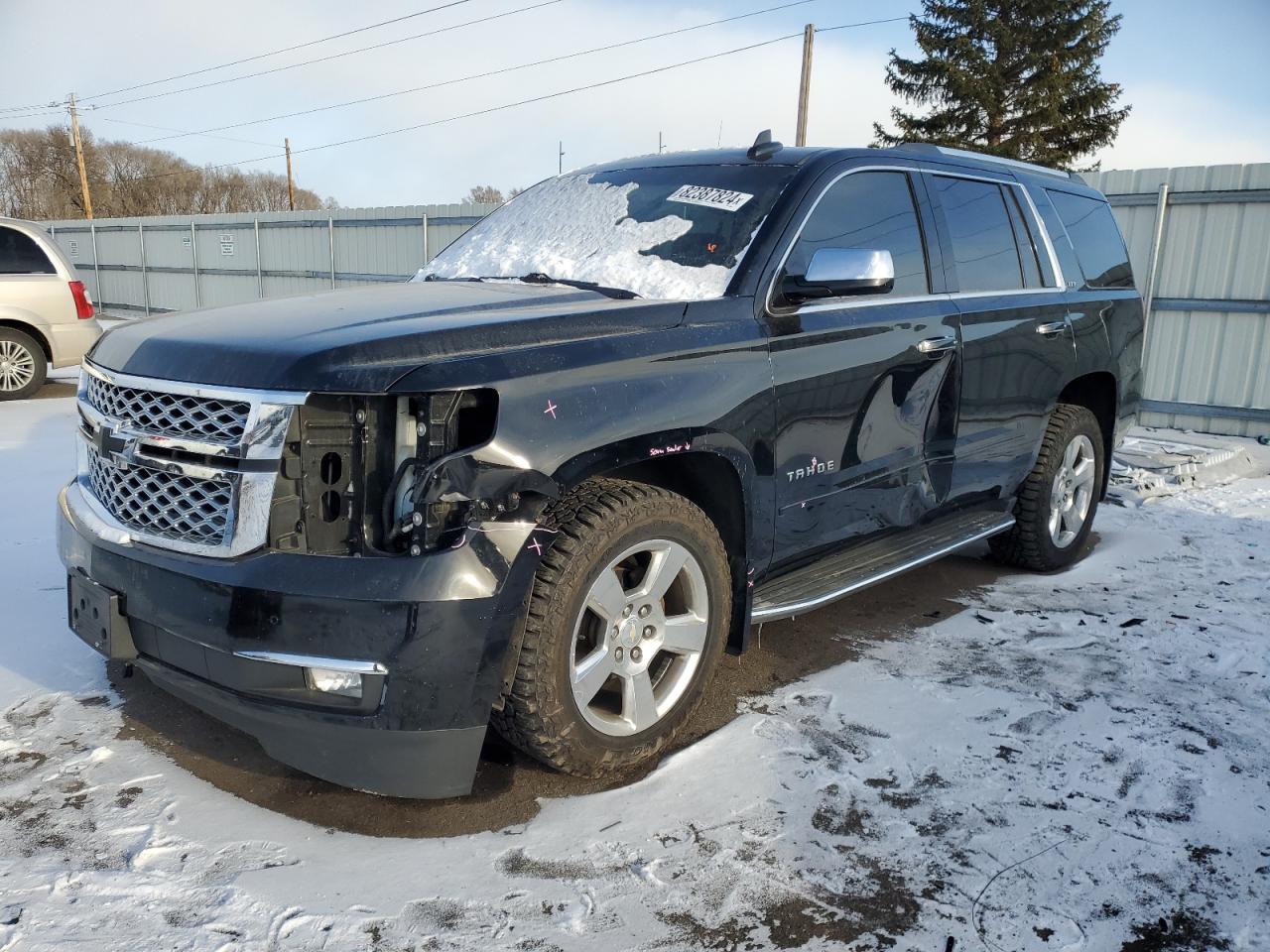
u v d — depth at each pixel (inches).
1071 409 188.9
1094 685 136.8
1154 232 398.0
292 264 828.6
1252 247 377.1
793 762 112.7
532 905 86.4
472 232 162.9
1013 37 1278.3
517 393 94.0
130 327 113.7
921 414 146.6
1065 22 1284.4
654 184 147.2
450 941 81.5
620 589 104.4
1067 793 107.5
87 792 102.8
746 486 117.2
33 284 396.5
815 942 82.7
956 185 161.5
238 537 91.0
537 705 97.8
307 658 88.7
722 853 94.9
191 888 87.4
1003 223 171.3
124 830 96.1
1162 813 104.0
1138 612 168.9
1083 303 186.9
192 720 119.3
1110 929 85.4
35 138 2906.0
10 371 398.0
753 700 129.4
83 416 113.4
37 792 102.4
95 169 2923.2
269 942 80.7
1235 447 342.0
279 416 89.2
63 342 406.0
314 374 89.6
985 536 167.0
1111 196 408.2
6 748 111.5
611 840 96.7
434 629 88.4
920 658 145.5
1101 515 241.6
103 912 83.6
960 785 108.6
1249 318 380.8
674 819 100.7
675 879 90.7
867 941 83.0
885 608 168.9
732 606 122.9
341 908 85.2
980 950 82.3
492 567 90.9
